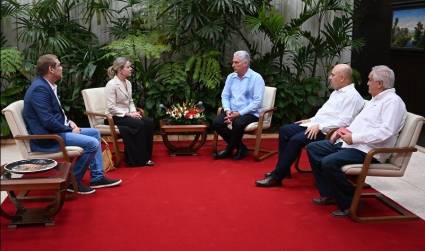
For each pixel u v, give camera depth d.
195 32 5.33
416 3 4.78
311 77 5.77
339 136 3.20
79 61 5.30
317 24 6.08
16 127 3.30
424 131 4.84
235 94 4.63
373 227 2.96
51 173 2.86
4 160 4.51
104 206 3.30
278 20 5.24
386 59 5.45
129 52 5.14
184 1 5.12
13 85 5.28
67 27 5.40
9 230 2.88
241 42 6.00
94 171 3.68
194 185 3.78
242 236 2.81
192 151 4.76
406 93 5.08
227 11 5.25
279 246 2.68
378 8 5.56
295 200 3.45
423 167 4.34
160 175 4.05
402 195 3.60
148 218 3.08
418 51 4.79
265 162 4.48
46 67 3.37
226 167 4.31
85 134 3.71
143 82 5.42
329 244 2.71
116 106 4.34
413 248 2.66
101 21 5.77
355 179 3.30
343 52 6.23
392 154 3.08
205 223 3.01
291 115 5.69
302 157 4.70
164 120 4.90
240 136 4.45
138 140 4.30
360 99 3.55
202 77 5.27
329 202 3.36
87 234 2.82
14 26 5.60
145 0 5.35
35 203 3.36
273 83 5.57
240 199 3.46
